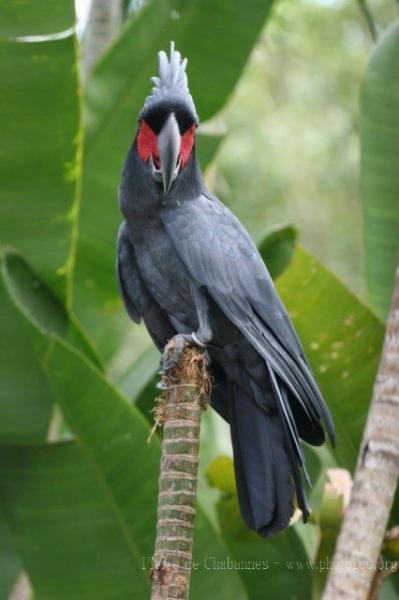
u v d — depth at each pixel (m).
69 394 10.04
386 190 11.52
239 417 9.37
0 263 10.68
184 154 9.20
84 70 14.73
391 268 11.56
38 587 10.48
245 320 9.31
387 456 8.76
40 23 10.52
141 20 12.08
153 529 10.27
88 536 10.36
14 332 10.35
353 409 11.06
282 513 8.91
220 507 10.92
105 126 12.23
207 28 12.06
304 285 10.91
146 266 9.70
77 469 10.27
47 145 11.02
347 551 8.59
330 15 22.77
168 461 7.80
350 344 10.97
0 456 10.38
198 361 8.07
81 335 11.26
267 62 22.91
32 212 11.23
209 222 9.48
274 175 21.78
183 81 9.25
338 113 22.80
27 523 10.41
